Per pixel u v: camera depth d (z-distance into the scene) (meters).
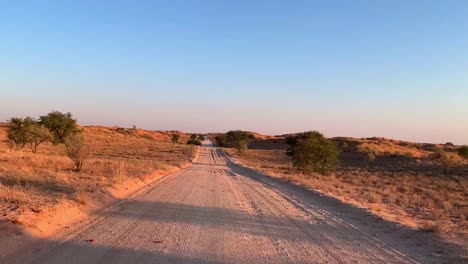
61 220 10.51
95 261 7.12
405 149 95.12
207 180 28.67
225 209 14.72
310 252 8.77
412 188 30.59
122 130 168.75
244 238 9.90
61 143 56.75
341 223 13.03
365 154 74.25
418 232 11.29
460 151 63.22
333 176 41.62
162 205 14.97
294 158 47.69
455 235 11.08
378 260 8.32
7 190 13.17
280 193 22.31
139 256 7.64
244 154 90.25
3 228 8.27
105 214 12.31
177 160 57.09
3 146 60.72
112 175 23.45
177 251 8.20
